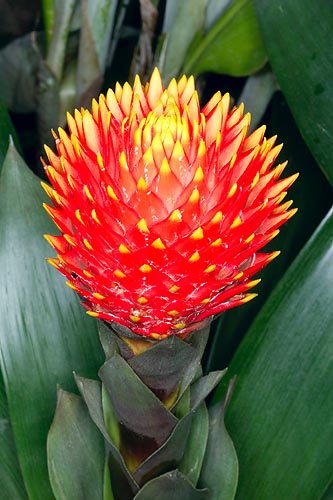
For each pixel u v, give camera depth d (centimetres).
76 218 36
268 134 63
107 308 37
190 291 36
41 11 72
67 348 48
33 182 49
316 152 52
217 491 45
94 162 36
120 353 39
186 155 35
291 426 47
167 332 38
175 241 35
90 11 58
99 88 62
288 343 48
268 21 53
